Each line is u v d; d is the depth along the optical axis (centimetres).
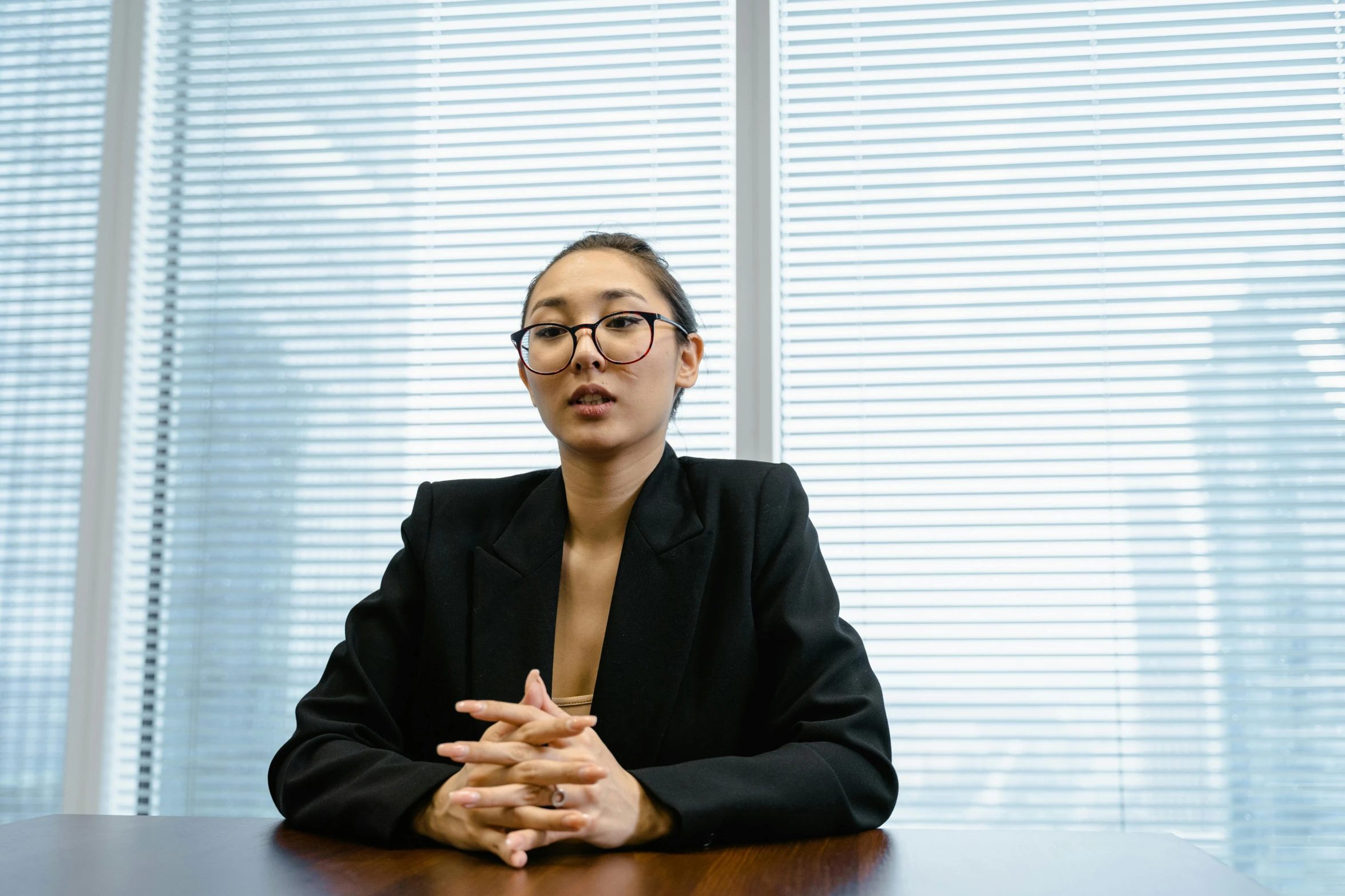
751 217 210
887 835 100
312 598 213
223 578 216
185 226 226
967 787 195
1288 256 203
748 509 126
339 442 217
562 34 224
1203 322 203
